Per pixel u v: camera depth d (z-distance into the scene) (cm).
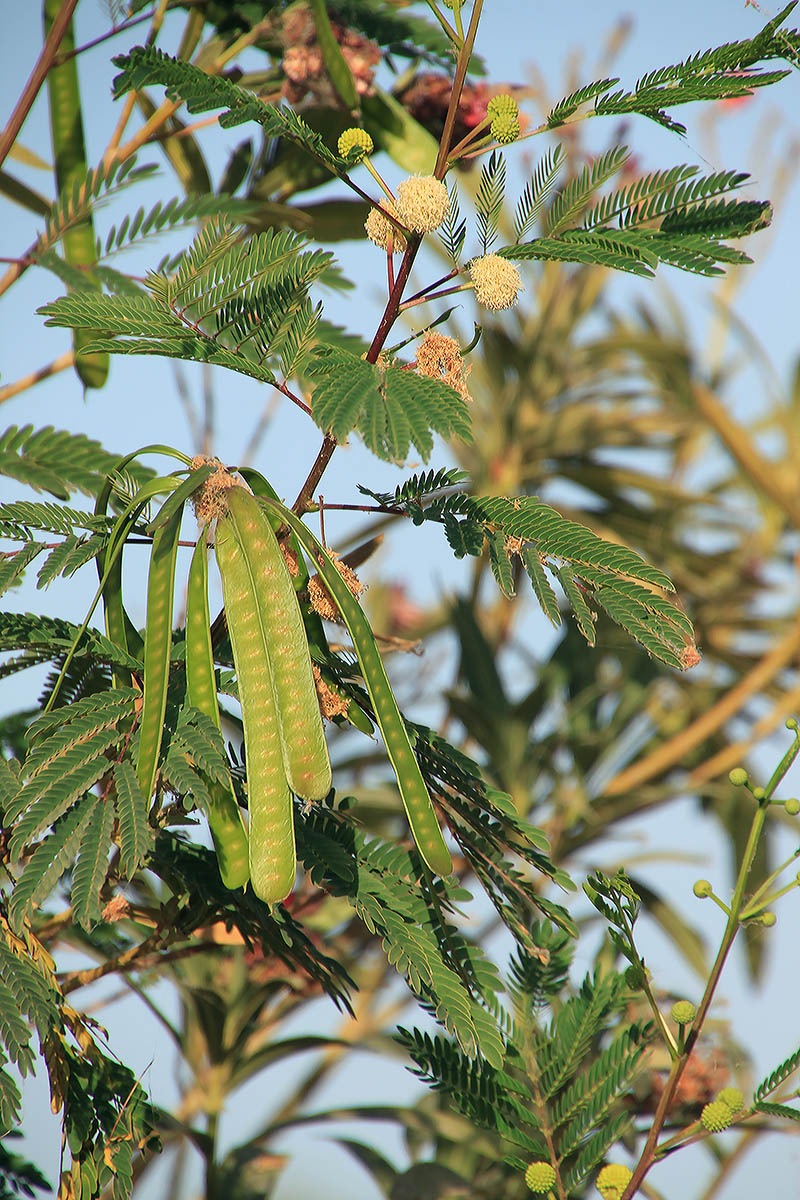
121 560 241
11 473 257
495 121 238
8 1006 233
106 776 237
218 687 242
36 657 245
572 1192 248
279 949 247
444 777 244
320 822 245
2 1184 243
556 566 239
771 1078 238
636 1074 247
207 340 238
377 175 238
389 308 237
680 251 238
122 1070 241
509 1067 252
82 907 232
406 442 229
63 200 257
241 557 234
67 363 267
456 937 244
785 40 234
